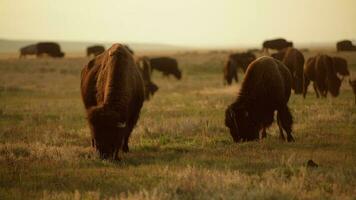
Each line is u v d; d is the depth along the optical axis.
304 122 39.97
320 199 18.20
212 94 72.94
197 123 39.44
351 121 39.09
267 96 31.58
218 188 19.17
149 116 48.09
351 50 175.88
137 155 28.56
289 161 24.38
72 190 20.72
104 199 18.77
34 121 46.06
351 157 26.55
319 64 62.53
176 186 19.59
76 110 55.38
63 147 30.45
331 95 65.69
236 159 26.56
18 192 20.33
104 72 27.69
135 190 20.19
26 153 29.56
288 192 18.78
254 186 19.98
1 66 161.50
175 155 28.38
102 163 25.12
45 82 112.81
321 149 29.30
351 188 19.59
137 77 28.78
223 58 165.00
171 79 126.25
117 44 28.75
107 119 24.25
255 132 31.52
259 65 31.95
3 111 53.81
